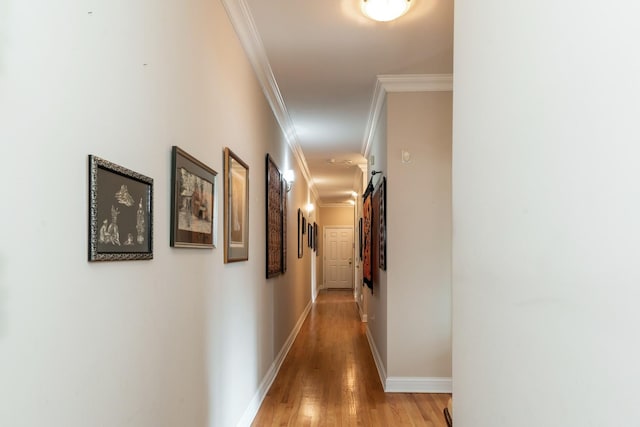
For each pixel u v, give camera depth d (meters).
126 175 1.26
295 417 3.12
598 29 0.62
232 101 2.58
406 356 3.71
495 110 1.02
